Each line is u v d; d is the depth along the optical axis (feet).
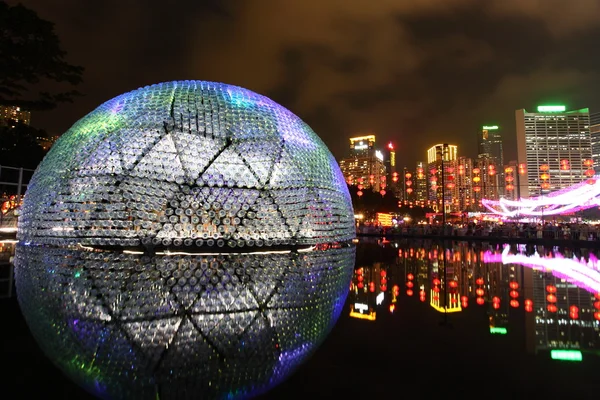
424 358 14.99
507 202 291.79
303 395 11.58
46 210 49.11
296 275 32.71
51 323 17.75
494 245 91.91
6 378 12.25
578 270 42.27
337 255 52.85
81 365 13.33
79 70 70.59
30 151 111.55
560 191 277.85
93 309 20.06
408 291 28.48
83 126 52.54
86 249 47.55
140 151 47.03
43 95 73.05
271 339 16.30
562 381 12.95
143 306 20.66
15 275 29.53
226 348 15.11
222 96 55.01
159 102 51.88
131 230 44.96
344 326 18.83
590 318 21.31
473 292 28.55
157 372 12.89
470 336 17.87
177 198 46.29
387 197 277.85
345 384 12.44
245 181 49.65
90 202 46.09
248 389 11.91
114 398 11.19
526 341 17.25
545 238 107.45
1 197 85.05
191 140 48.98
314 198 55.52
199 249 46.73
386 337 17.42
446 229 140.36
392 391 12.00
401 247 79.61
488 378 13.17
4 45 63.52
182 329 17.16
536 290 29.58
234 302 22.02
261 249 50.60
